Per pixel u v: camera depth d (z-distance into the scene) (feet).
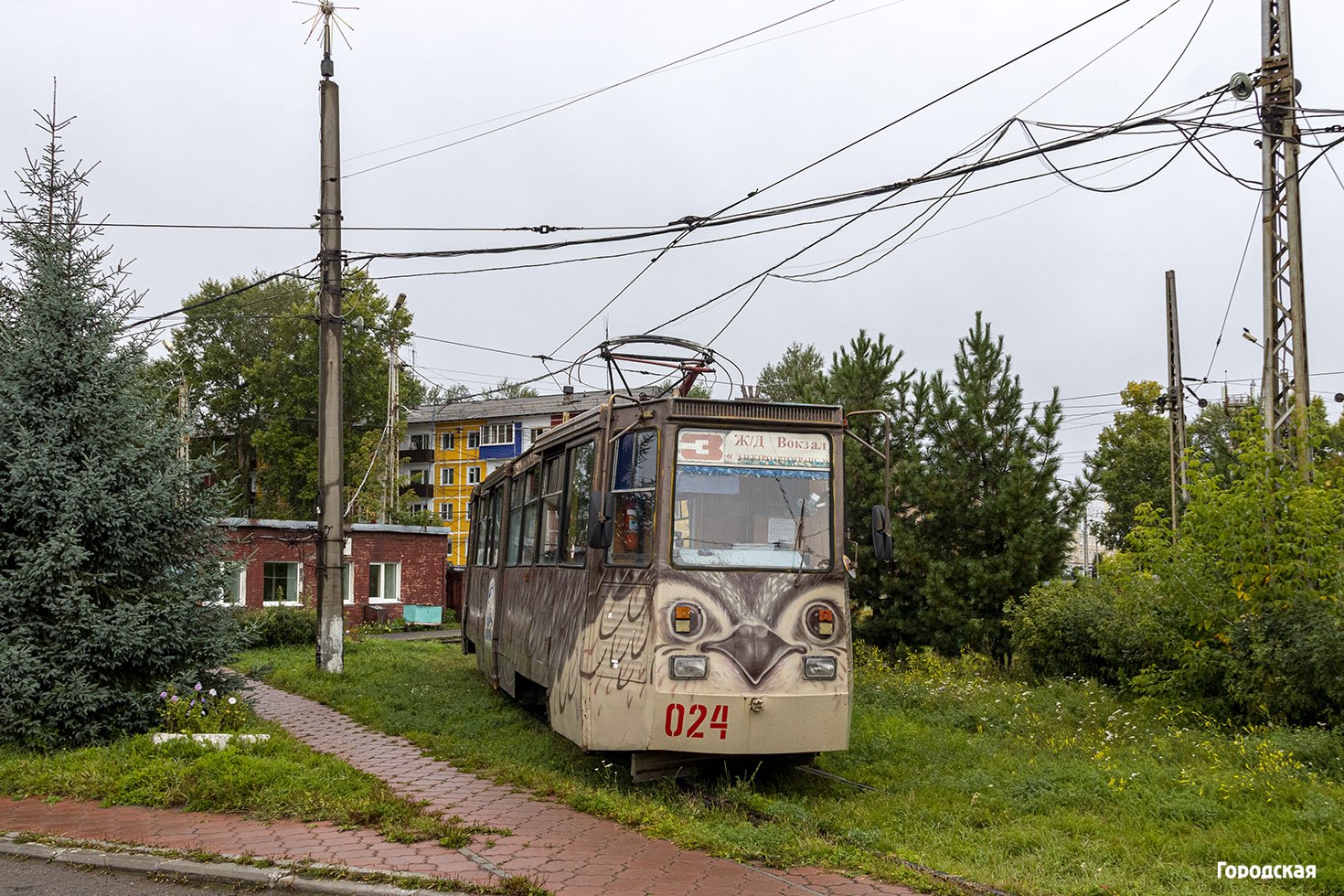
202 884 21.01
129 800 27.02
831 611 29.17
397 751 35.70
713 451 29.45
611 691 29.25
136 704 34.71
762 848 22.54
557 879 20.61
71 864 22.27
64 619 33.99
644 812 25.59
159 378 41.32
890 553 29.19
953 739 36.76
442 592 123.54
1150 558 41.96
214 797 26.81
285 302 177.88
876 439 60.64
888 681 49.67
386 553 118.62
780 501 29.66
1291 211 45.24
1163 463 141.79
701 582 28.37
